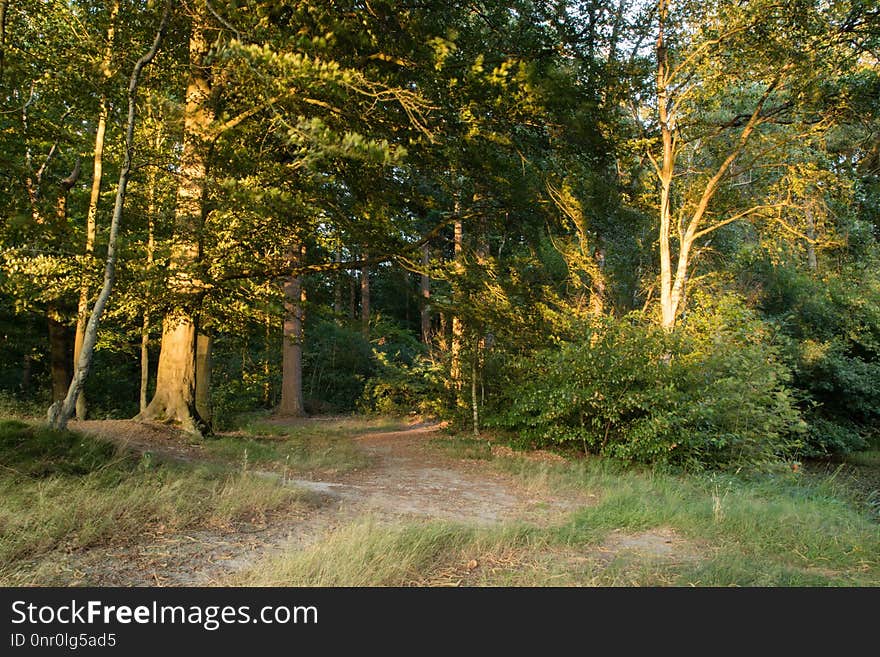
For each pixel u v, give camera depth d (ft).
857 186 55.83
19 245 30.66
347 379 101.40
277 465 31.81
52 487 19.34
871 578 16.49
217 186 30.04
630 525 21.80
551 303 53.06
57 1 28.37
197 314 35.78
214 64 29.30
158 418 38.24
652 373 38.91
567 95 30.81
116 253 26.94
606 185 45.11
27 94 32.04
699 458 37.50
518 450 43.60
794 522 21.86
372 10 26.48
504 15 33.68
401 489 28.53
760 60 48.83
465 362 54.75
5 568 13.99
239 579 14.32
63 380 48.08
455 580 15.07
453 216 39.86
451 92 28.60
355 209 34.50
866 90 47.85
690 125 57.06
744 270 66.80
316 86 22.66
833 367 56.39
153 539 17.10
